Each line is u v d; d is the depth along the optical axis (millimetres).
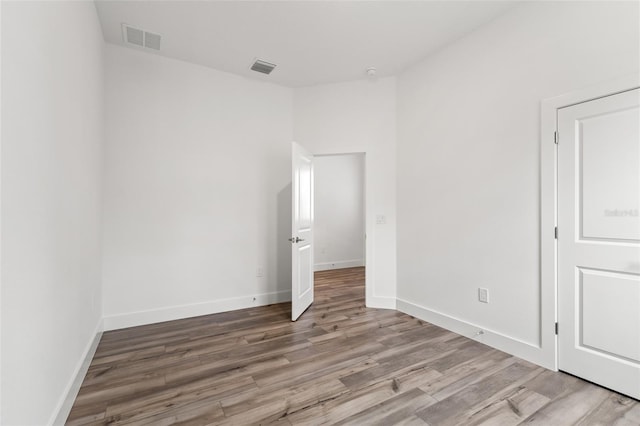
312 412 1749
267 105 3885
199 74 3447
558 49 2201
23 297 1198
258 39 2945
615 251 1948
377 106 3754
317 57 3277
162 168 3248
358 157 6812
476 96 2773
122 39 2941
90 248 2389
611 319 1967
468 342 2719
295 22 2684
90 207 2381
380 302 3742
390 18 2629
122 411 1756
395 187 3688
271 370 2225
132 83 3105
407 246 3529
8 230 1085
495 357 2430
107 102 2992
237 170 3682
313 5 2459
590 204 2059
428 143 3262
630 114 1878
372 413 1741
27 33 1245
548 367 2244
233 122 3658
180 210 3342
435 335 2877
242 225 3713
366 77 3754
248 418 1696
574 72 2119
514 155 2475
